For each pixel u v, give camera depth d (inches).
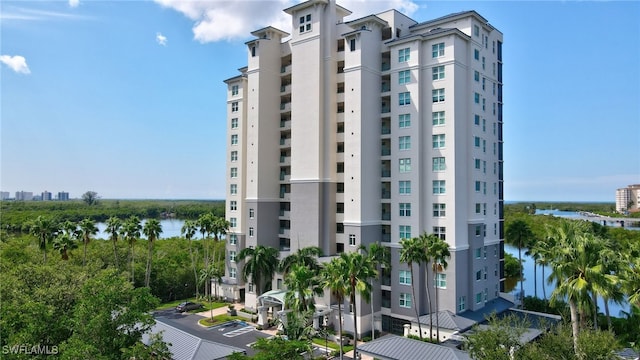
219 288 2979.8
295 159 2487.7
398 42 2204.7
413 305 2100.1
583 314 1288.1
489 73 2349.9
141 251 3403.1
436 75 2123.5
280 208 2765.7
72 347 1044.5
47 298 1352.1
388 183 2292.1
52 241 2847.0
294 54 2527.1
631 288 1262.3
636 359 1354.6
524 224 2726.4
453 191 2042.3
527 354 1123.9
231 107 2935.5
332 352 1908.2
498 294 2373.3
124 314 1186.0
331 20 2417.6
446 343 1756.9
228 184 2930.6
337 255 2348.7
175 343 1659.7
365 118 2215.8
